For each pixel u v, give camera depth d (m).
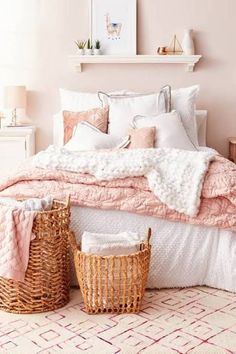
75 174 3.07
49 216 2.71
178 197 2.95
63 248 2.82
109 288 2.69
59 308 2.82
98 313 2.74
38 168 3.15
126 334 2.50
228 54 4.90
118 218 3.03
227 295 2.97
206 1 4.84
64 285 2.86
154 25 4.86
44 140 5.02
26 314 2.74
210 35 4.88
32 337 2.48
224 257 3.00
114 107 4.40
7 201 2.89
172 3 4.84
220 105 4.96
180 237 3.02
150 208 2.96
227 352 2.32
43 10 4.87
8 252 2.64
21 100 4.76
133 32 4.84
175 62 4.83
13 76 4.96
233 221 2.92
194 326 2.58
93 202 2.98
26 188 3.08
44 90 4.97
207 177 3.00
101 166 3.03
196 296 2.96
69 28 4.88
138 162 3.00
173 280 3.06
